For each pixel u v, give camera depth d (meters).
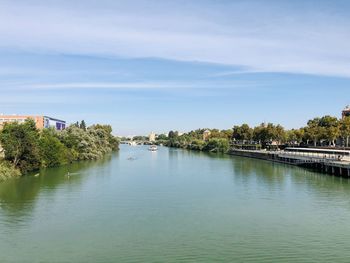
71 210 63.81
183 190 83.44
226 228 53.59
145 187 87.44
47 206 66.56
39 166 120.44
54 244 46.91
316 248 45.84
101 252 44.31
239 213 62.09
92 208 65.25
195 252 44.31
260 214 61.47
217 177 106.75
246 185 90.94
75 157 155.00
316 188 86.06
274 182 96.06
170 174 114.19
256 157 192.00
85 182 94.88
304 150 183.25
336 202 70.25
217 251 44.66
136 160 174.88
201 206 67.12
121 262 41.38
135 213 61.91
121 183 93.75
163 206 67.06
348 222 56.72
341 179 101.94
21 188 84.62
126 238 49.16
